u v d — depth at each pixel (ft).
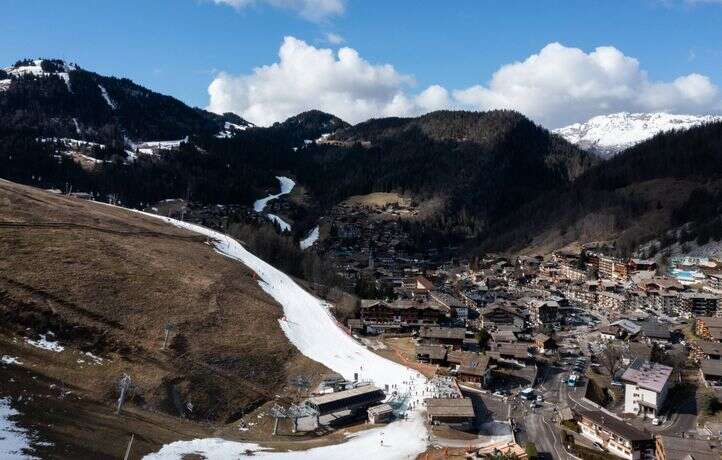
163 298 410.31
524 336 544.21
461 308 621.72
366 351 465.06
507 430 341.41
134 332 354.13
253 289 513.86
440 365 442.91
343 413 345.72
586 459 306.35
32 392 249.14
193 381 332.39
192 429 287.07
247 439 294.25
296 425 326.24
